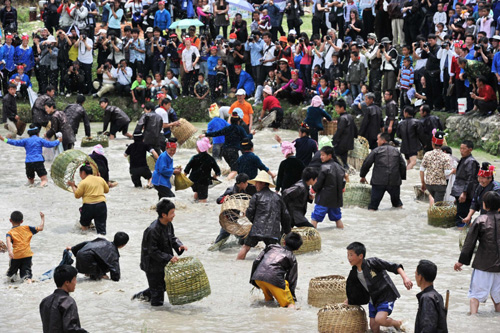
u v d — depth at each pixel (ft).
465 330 46.06
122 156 115.03
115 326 47.98
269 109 136.05
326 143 94.07
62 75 155.84
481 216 49.52
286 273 52.06
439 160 78.54
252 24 156.87
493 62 110.52
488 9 123.44
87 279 59.77
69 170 80.89
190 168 87.30
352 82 130.11
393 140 110.73
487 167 61.87
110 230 76.13
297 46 145.18
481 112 115.34
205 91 151.84
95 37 166.61
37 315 51.24
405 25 141.79
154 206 84.84
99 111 153.28
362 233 74.13
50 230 76.07
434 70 123.54
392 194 83.71
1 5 202.80
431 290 40.73
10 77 155.02
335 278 52.60
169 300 51.06
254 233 62.03
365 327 45.09
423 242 70.44
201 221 79.97
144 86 152.25
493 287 49.62
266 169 81.51
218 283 57.93
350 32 146.41
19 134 129.80
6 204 87.40
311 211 84.74
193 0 168.66
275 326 47.16
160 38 154.40
